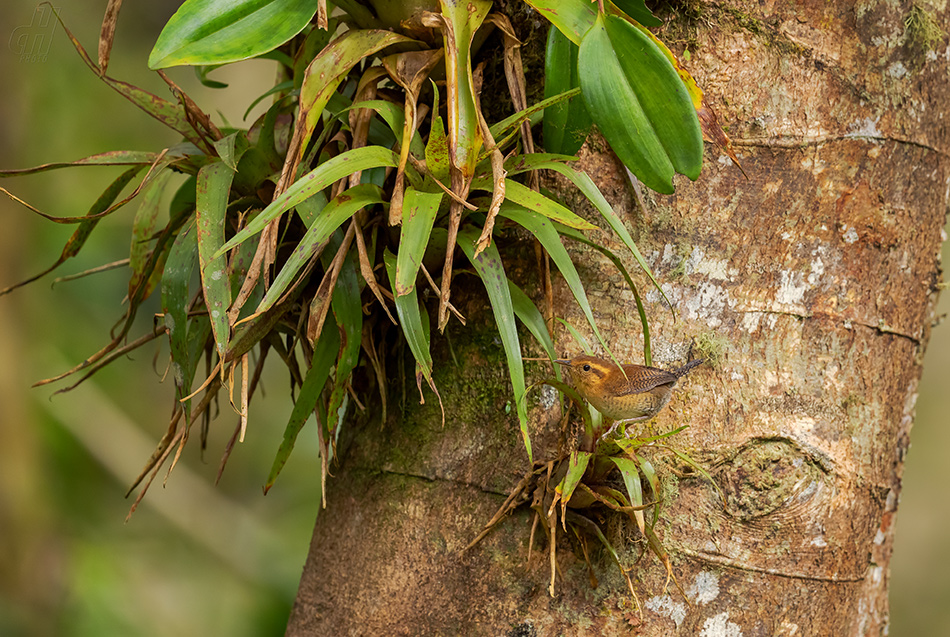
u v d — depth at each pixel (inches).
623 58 144.3
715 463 146.5
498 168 144.3
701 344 146.9
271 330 148.9
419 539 147.6
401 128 145.9
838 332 147.6
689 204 147.1
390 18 146.4
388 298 147.6
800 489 146.6
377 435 149.0
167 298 147.0
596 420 146.0
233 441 147.2
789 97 147.3
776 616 146.6
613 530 146.1
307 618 149.4
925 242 149.6
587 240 145.9
